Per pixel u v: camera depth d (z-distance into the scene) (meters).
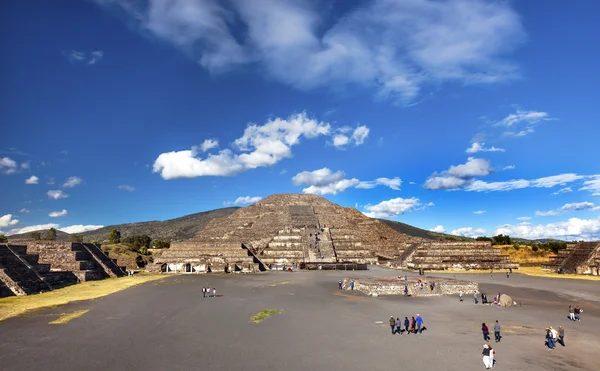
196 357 21.89
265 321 31.00
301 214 122.06
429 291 46.22
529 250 106.88
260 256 93.62
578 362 21.38
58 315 32.78
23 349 23.19
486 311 35.94
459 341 25.38
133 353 22.53
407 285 46.44
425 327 29.27
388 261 94.75
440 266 80.88
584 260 75.81
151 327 28.88
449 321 31.48
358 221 128.00
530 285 56.53
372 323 30.52
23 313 33.50
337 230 108.94
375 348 23.73
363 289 47.81
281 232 104.56
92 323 29.98
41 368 20.03
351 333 27.33
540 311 36.28
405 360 21.50
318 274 72.94
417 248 89.38
